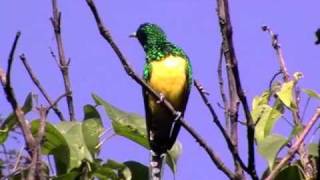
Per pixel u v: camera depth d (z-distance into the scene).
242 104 6.68
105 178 7.89
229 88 7.54
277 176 7.16
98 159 7.79
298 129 6.77
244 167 6.71
